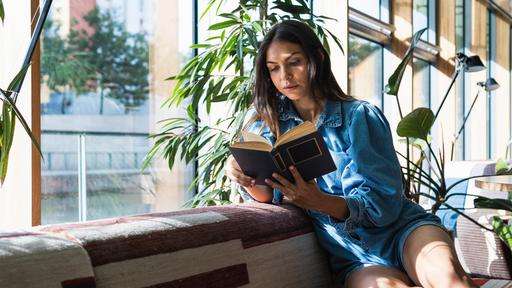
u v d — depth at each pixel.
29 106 2.23
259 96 2.04
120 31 3.78
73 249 1.18
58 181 3.23
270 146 1.71
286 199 2.02
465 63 4.59
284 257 1.74
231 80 2.96
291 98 1.95
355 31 5.62
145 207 3.60
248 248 1.60
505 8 10.37
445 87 7.57
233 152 1.77
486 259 2.91
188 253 1.41
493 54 10.24
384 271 1.81
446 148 7.67
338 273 1.96
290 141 1.65
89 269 1.18
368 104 1.93
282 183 1.72
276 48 1.93
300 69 1.92
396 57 6.30
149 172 3.62
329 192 1.96
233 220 1.62
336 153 1.93
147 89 3.71
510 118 11.14
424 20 7.15
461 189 4.24
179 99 2.78
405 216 1.87
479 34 9.27
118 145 3.56
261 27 2.69
